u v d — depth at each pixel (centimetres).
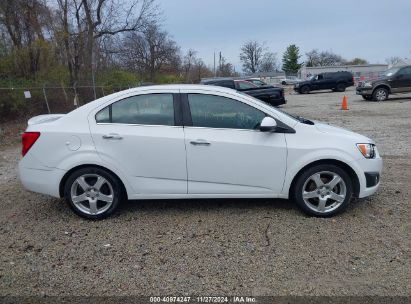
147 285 337
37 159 473
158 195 475
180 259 380
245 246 403
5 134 1341
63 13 2622
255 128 470
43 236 441
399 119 1368
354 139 473
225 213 492
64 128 471
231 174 468
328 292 321
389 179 629
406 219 463
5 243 426
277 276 347
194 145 463
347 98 2633
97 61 2955
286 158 463
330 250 391
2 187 653
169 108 475
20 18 2291
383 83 2166
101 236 436
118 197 478
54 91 1894
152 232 443
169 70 5706
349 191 469
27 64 2219
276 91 2016
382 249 390
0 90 1666
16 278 354
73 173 471
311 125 484
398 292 319
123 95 479
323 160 466
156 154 465
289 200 532
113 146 465
